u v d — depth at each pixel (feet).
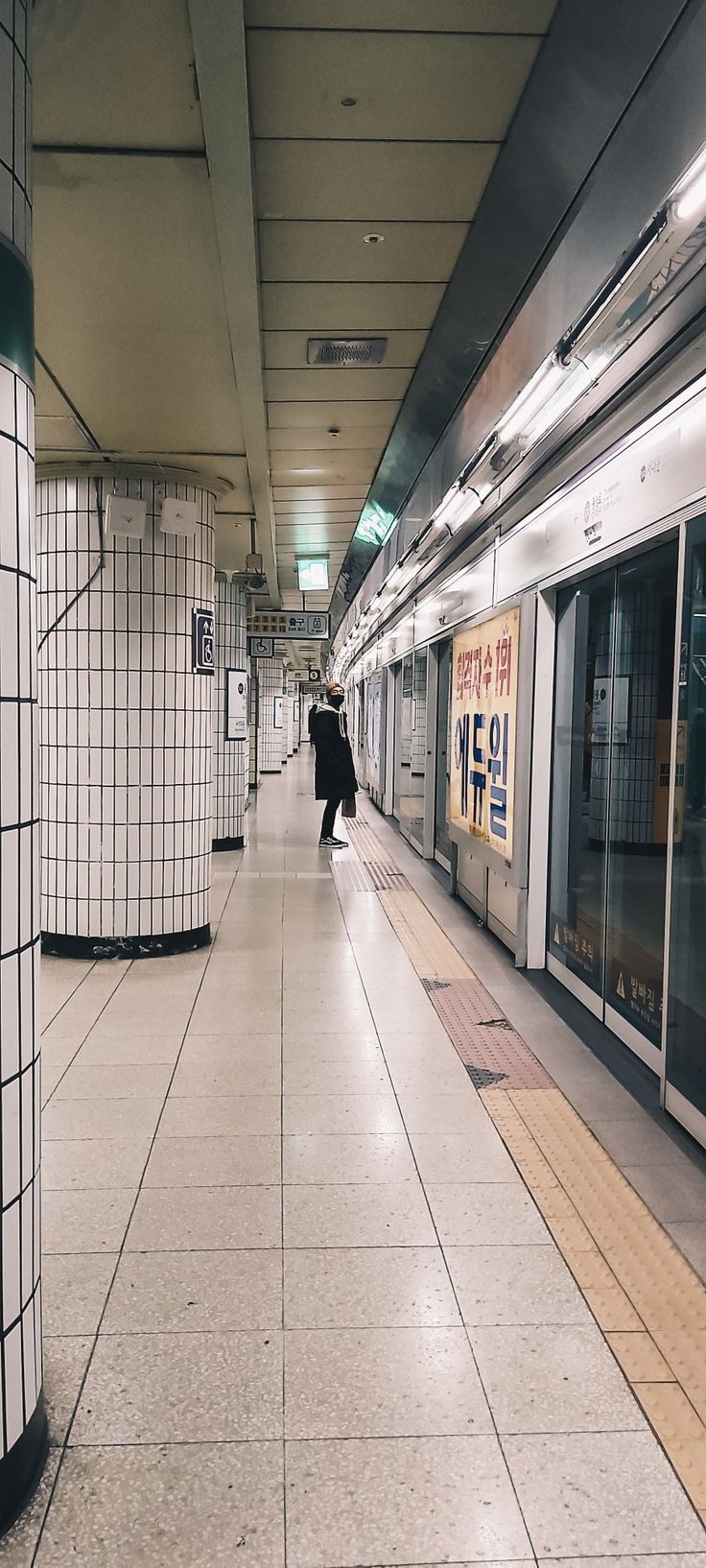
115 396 14.64
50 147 8.39
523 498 17.54
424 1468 5.82
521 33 7.80
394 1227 8.57
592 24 7.27
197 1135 10.48
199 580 18.89
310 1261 8.04
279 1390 6.49
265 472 18.90
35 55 7.20
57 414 15.38
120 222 9.59
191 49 7.09
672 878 10.77
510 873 17.70
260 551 30.66
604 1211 8.86
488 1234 8.46
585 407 12.76
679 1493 5.65
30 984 5.66
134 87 7.59
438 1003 15.43
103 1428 6.15
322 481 23.86
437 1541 5.31
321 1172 9.63
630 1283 7.74
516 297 11.39
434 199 10.30
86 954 18.49
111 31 6.91
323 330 13.91
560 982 16.57
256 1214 8.81
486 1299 7.52
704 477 9.85
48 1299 7.50
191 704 18.79
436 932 20.66
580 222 9.34
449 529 21.79
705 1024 10.03
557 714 16.85
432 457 18.90
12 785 5.38
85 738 18.19
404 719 37.78
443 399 15.71
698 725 10.16
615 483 12.60
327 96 8.49
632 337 10.21
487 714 20.02
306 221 10.75
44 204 9.29
